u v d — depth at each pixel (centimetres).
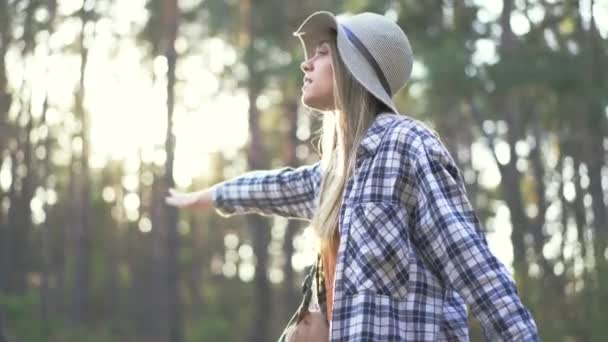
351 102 270
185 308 3806
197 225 4678
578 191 2519
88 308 3325
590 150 2242
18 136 3136
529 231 2753
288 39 2714
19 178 3134
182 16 2911
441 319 246
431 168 249
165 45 2725
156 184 3316
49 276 3534
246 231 4634
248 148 2934
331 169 274
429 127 262
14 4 2941
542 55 1998
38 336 2345
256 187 321
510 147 2492
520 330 230
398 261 246
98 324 3309
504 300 233
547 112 2356
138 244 3991
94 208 4069
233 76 2923
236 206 327
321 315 273
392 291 245
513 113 2494
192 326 3162
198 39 3191
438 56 1931
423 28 2092
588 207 2281
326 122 281
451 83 1917
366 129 266
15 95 3111
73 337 2552
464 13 2136
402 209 251
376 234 248
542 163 3069
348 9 2098
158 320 2903
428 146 253
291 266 3334
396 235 248
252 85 2578
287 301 3328
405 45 274
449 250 240
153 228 3294
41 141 3281
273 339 3291
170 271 2809
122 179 4309
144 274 3759
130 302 3644
